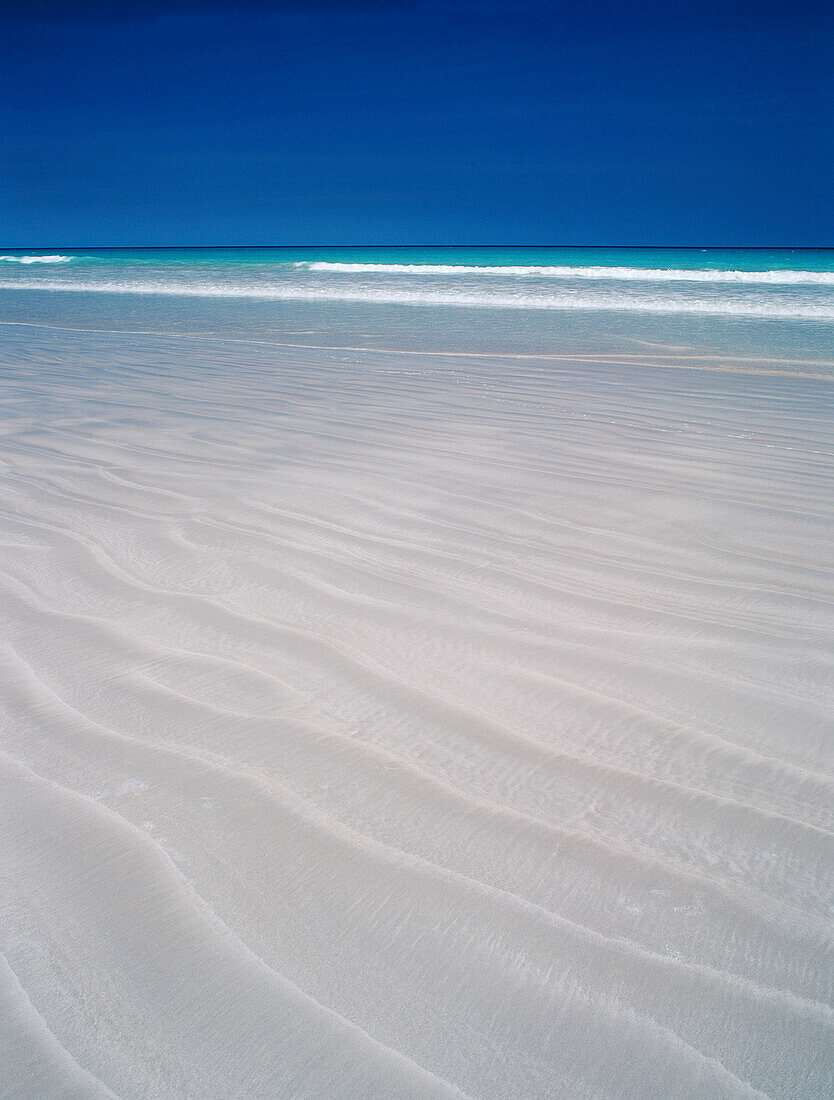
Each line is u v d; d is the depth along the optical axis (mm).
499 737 1823
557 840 1503
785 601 2486
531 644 2236
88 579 2645
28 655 2160
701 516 3240
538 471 3895
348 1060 1093
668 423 4961
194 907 1350
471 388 6234
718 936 1292
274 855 1465
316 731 1836
